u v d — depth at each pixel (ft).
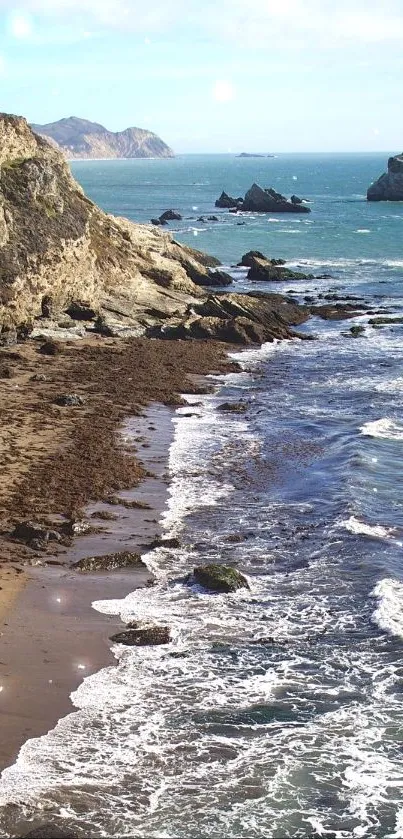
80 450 115.65
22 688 62.69
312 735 58.90
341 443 123.34
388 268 309.63
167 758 56.24
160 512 97.71
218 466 113.91
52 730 58.39
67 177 226.38
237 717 60.75
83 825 50.14
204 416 137.49
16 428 123.95
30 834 48.42
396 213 552.41
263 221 492.54
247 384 159.74
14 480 102.94
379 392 154.10
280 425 133.59
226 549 88.43
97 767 55.11
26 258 184.14
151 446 121.08
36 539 86.99
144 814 51.31
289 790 53.62
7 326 178.81
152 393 148.77
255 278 282.77
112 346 182.39
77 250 198.90
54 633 70.49
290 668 67.05
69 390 147.23
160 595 78.38
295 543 90.02
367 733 59.16
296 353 186.91
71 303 199.93
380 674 66.28
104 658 67.46
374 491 104.58
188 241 385.91
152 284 229.66
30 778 53.78
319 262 325.01
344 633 72.28
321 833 50.24
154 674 65.67
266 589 80.12
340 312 230.68
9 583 78.59
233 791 53.47
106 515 94.89
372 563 84.74
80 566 82.53
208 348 186.91
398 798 53.11
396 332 207.82
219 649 69.56
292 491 105.09
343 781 54.49
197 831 50.14
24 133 204.95
